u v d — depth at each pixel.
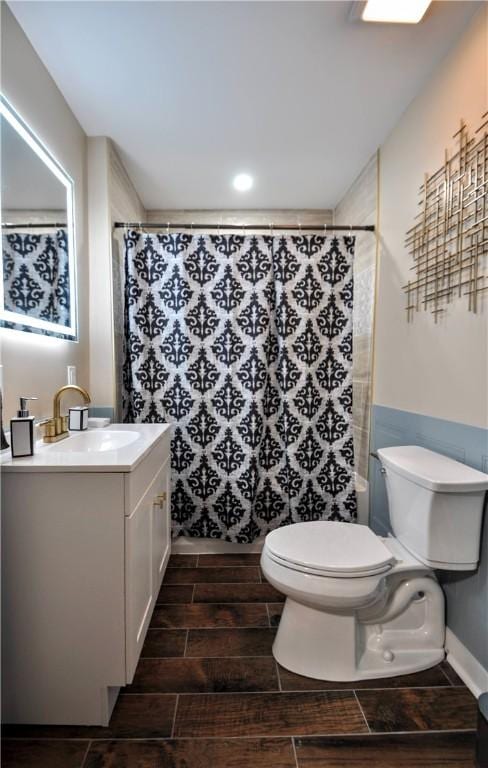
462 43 1.46
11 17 1.37
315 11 1.37
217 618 1.74
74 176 1.94
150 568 1.53
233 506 2.32
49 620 1.20
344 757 1.15
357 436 2.58
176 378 2.29
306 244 2.28
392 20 1.39
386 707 1.31
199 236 2.25
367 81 1.71
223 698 1.33
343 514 2.36
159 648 1.55
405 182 1.92
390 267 2.09
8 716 1.22
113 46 1.51
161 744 1.18
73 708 1.22
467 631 1.43
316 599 1.35
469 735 1.22
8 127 1.36
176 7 1.35
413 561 1.47
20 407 1.37
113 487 1.18
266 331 2.29
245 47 1.52
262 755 1.15
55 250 1.72
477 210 1.38
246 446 2.30
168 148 2.23
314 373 2.31
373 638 1.55
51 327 1.66
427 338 1.73
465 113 1.45
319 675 1.41
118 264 2.30
